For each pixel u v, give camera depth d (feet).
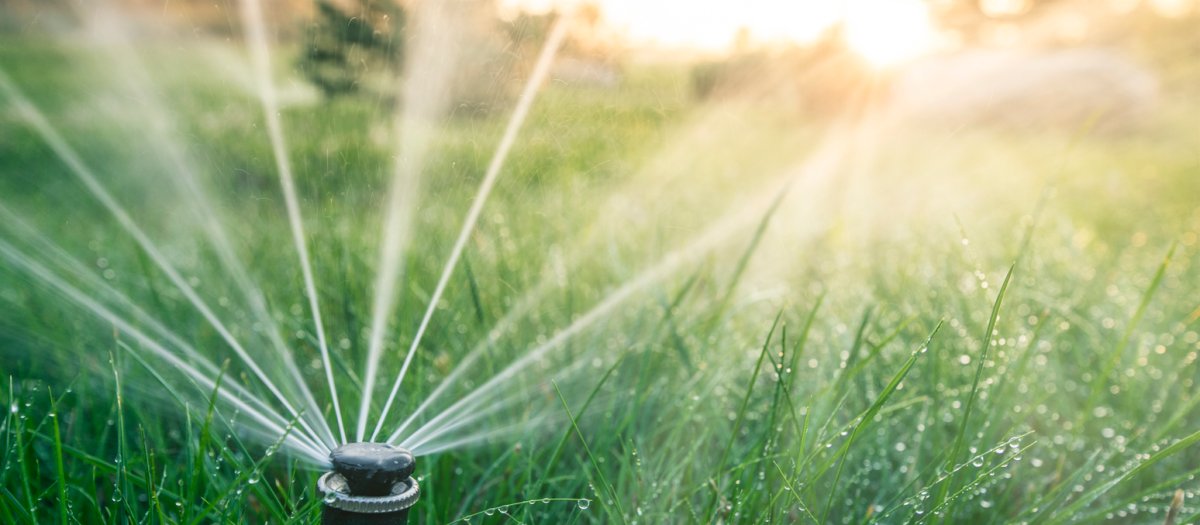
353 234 7.93
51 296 8.06
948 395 5.89
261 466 4.84
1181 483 5.55
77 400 5.89
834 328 7.11
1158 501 5.39
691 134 18.48
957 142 27.37
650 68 10.89
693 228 12.25
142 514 4.94
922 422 5.72
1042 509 4.86
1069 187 18.45
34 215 11.60
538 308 8.00
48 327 7.50
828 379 6.24
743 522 4.70
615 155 11.21
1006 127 38.81
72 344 7.06
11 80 19.75
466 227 7.37
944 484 4.40
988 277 8.80
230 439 5.59
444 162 7.70
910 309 7.77
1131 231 14.35
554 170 9.12
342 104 7.50
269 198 11.21
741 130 23.54
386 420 5.66
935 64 41.19
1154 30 47.03
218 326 6.39
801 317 8.00
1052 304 7.76
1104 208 16.48
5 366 6.84
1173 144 33.42
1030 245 8.64
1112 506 4.68
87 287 8.40
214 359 7.04
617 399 6.19
